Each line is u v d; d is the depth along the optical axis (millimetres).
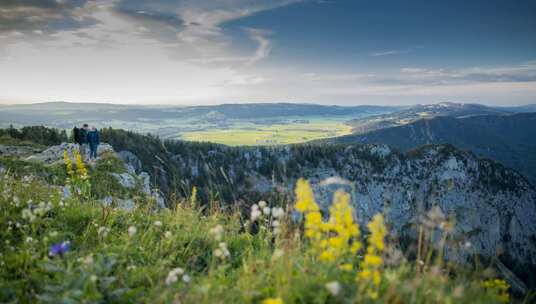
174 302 4594
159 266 6281
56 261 5723
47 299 4668
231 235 8172
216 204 8781
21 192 9250
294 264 5102
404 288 4375
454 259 4953
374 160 172875
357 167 166000
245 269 5160
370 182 164250
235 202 8438
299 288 4461
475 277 4961
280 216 5625
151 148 112625
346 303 4176
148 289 5484
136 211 9445
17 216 7652
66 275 5195
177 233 7730
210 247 7594
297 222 5770
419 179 169125
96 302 4656
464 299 4531
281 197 6449
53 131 68750
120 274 5820
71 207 8758
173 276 5020
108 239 7453
